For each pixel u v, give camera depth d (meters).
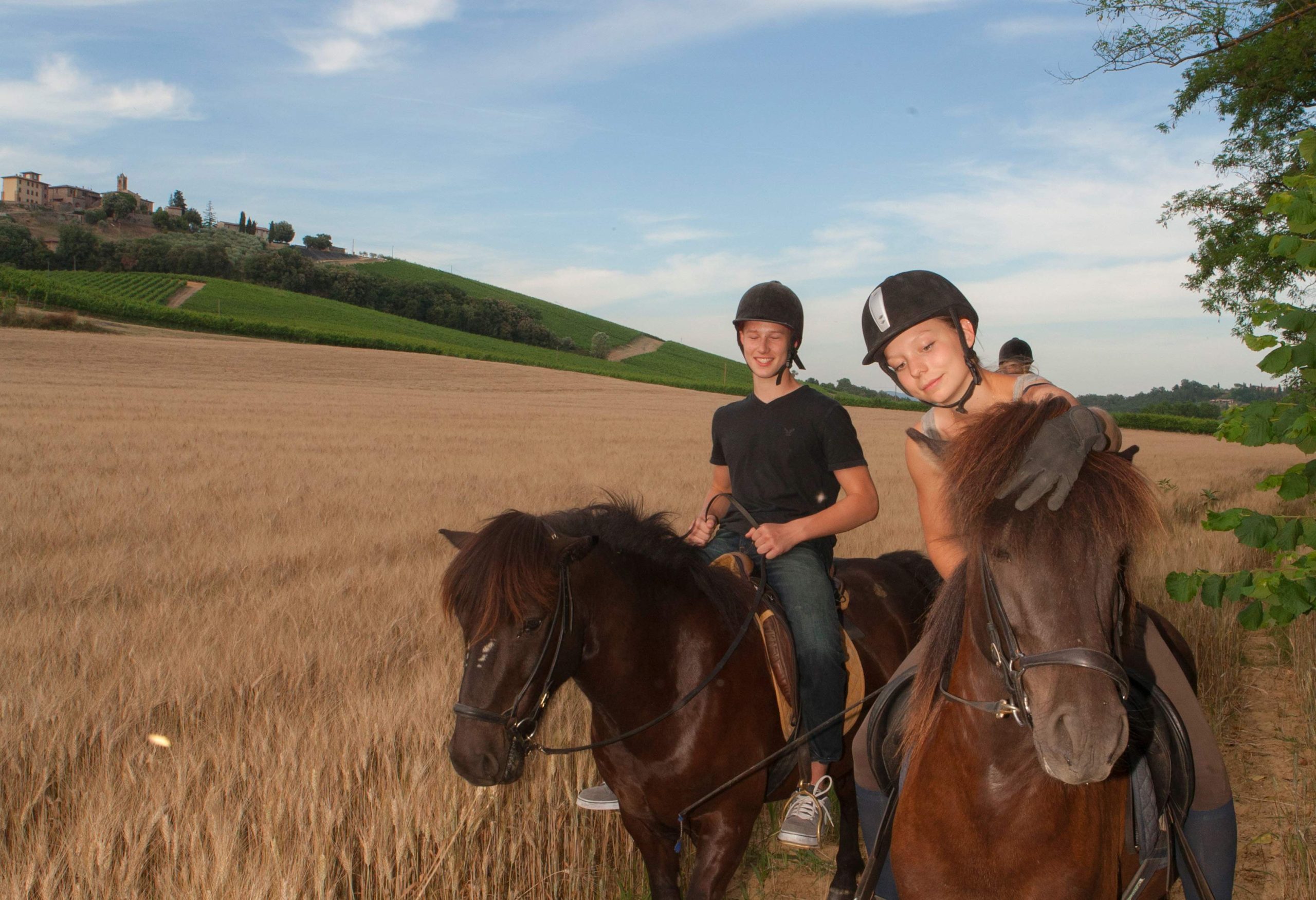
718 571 3.39
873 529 10.66
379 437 24.11
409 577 7.75
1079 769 1.63
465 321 121.94
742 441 3.63
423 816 3.83
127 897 3.33
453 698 4.62
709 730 3.08
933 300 2.36
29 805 3.77
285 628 6.09
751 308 3.53
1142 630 2.45
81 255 129.25
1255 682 6.74
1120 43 12.84
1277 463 25.66
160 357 54.97
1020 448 1.80
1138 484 1.78
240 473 15.48
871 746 2.55
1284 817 4.59
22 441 18.48
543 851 4.06
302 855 3.46
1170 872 2.25
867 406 71.50
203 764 4.04
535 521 2.82
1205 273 15.38
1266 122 14.17
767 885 4.22
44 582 7.41
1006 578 1.80
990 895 2.04
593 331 144.25
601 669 3.03
